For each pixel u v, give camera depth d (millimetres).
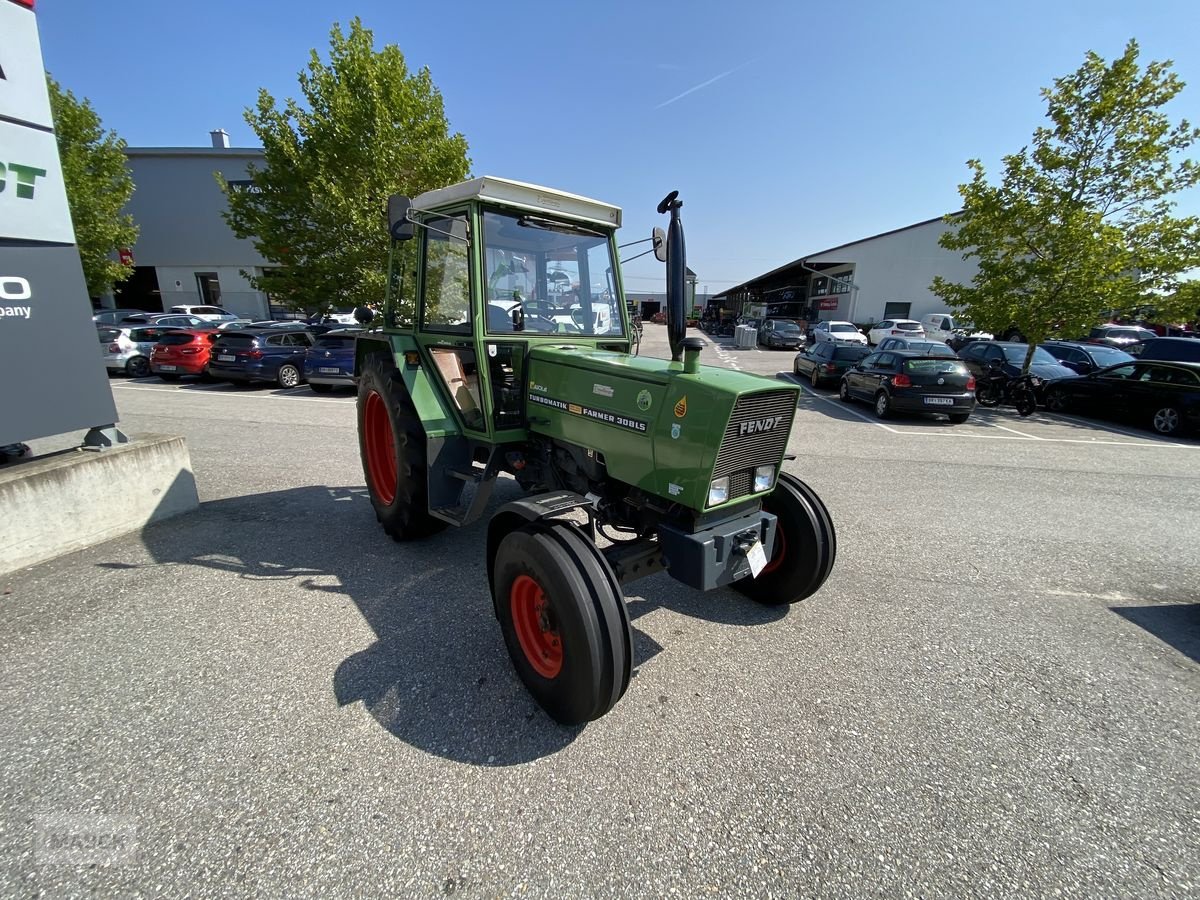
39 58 3584
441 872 1706
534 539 2357
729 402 2305
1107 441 8672
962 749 2287
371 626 3066
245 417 9062
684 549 2490
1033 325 10898
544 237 3623
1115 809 2010
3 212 3529
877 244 30500
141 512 4352
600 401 2893
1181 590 3744
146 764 2094
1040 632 3201
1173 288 10102
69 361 3939
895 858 1798
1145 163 9898
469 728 2334
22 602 3236
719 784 2078
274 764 2111
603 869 1731
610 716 2443
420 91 13781
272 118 12961
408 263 4105
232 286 26469
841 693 2631
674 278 2752
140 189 25312
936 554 4277
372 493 4320
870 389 10961
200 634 2953
